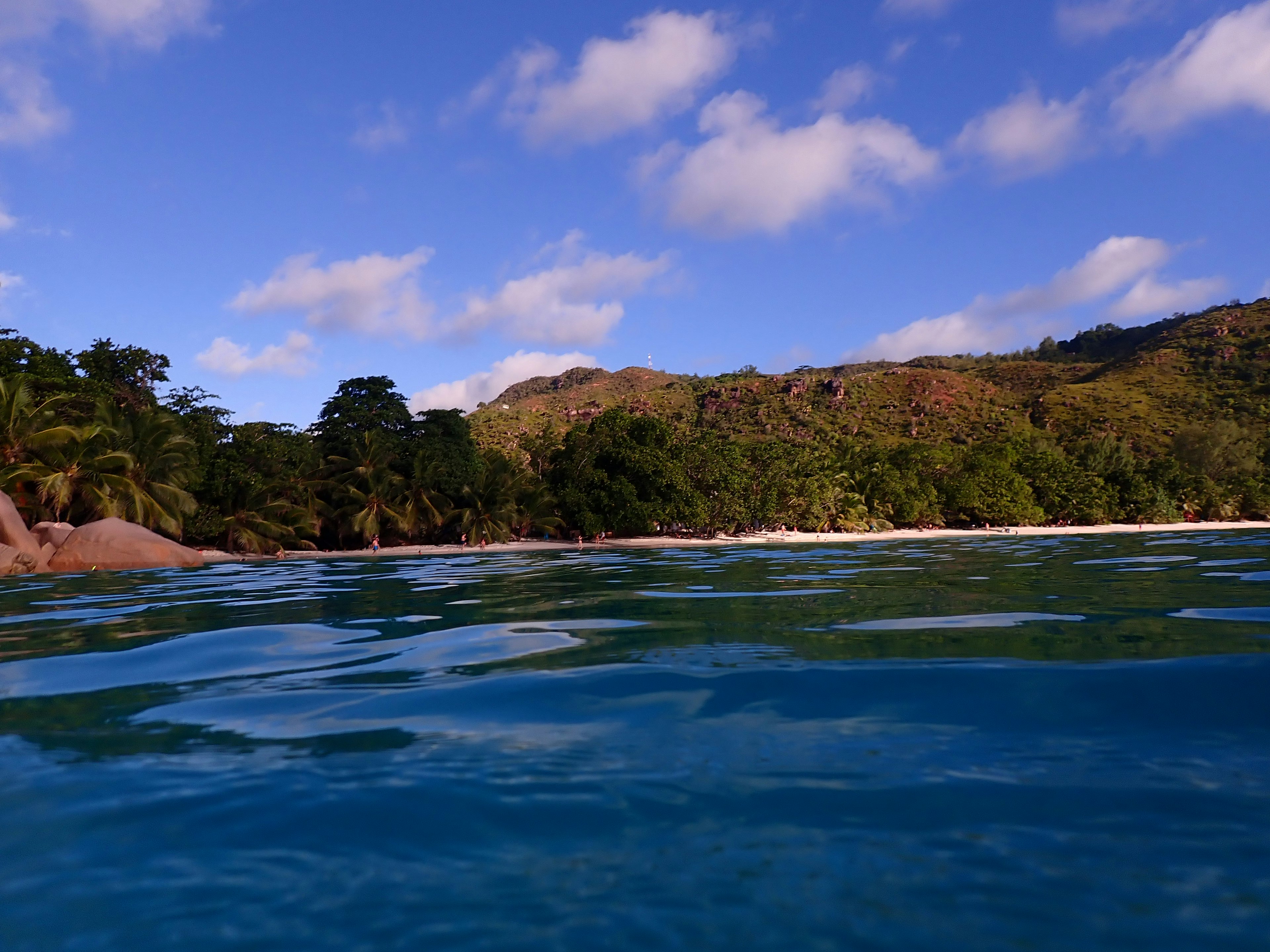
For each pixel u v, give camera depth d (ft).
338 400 156.87
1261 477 269.44
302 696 12.59
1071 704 11.18
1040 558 52.95
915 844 6.89
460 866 6.63
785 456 181.57
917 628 18.24
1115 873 6.29
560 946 5.38
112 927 5.71
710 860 6.65
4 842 7.13
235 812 7.77
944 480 214.48
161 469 110.42
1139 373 406.41
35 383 108.78
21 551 60.85
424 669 14.60
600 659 14.96
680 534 167.32
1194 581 30.73
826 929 5.54
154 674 14.69
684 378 612.70
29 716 11.53
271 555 121.80
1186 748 9.29
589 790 8.25
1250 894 5.91
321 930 5.65
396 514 134.72
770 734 10.09
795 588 31.40
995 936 5.41
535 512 153.17
